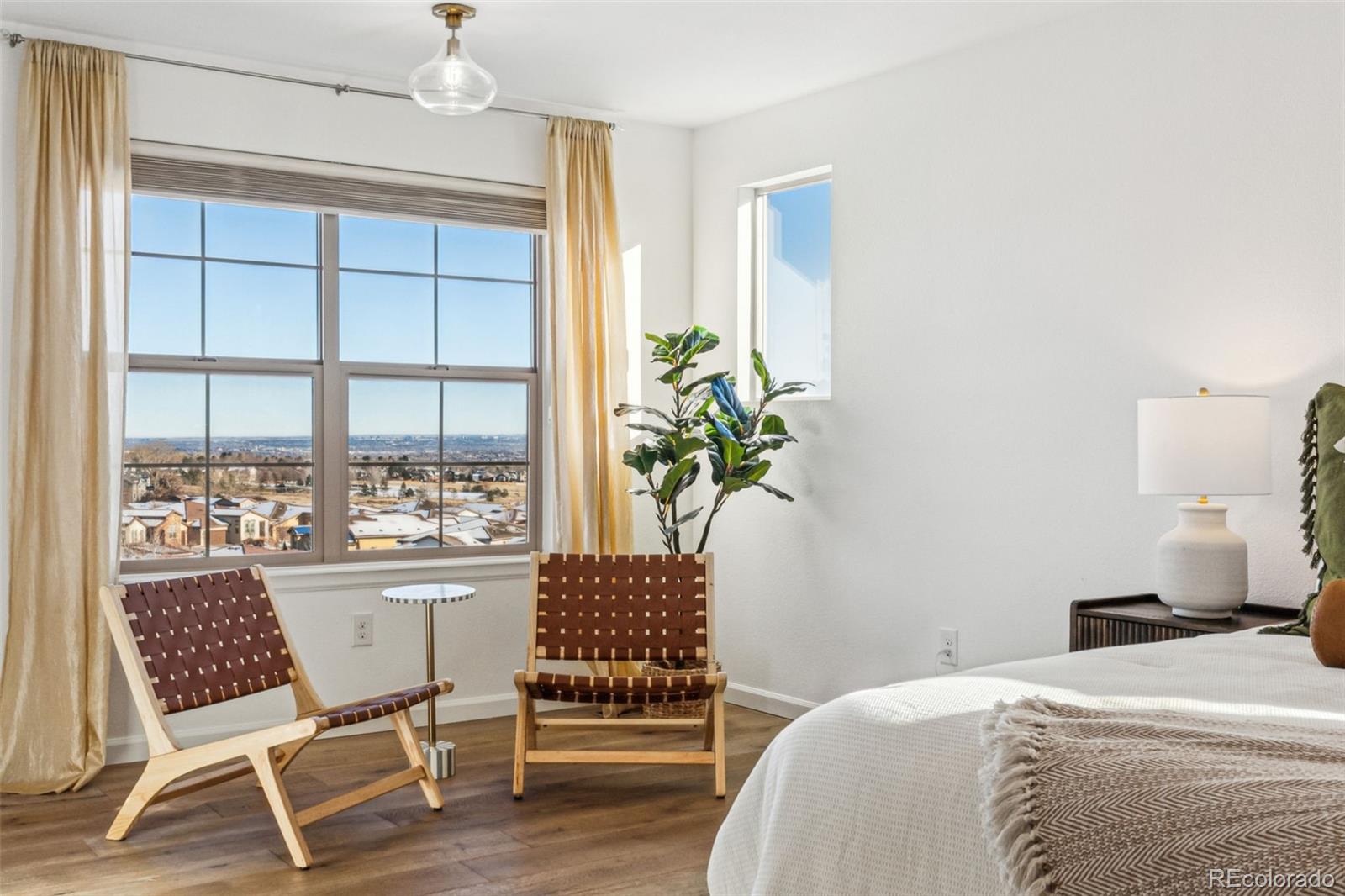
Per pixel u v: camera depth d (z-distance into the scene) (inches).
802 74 182.9
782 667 200.8
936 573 173.6
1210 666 88.6
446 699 194.1
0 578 159.0
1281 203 133.7
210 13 156.3
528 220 201.5
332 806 132.7
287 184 180.5
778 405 201.9
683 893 118.0
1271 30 134.7
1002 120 164.4
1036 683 79.4
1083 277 154.4
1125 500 149.3
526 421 206.8
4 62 159.3
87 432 161.5
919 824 67.1
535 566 164.4
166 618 140.1
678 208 217.0
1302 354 131.9
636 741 183.8
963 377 169.5
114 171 163.9
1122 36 149.9
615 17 157.9
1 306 159.3
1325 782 53.6
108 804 149.5
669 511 213.3
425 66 145.6
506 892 118.2
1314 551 124.6
